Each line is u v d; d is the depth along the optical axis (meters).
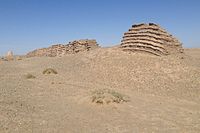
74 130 11.13
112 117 13.58
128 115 14.09
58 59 43.25
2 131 10.09
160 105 16.91
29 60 46.91
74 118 12.95
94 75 28.34
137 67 29.39
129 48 36.44
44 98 17.11
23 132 10.30
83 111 14.44
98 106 15.22
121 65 30.86
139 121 13.12
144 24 36.91
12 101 15.11
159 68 28.41
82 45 51.94
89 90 20.14
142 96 19.58
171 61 30.91
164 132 11.62
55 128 11.16
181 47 38.84
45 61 43.41
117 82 24.92
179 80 24.30
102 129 11.55
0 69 33.66
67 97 17.73
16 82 22.97
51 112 13.75
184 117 14.27
